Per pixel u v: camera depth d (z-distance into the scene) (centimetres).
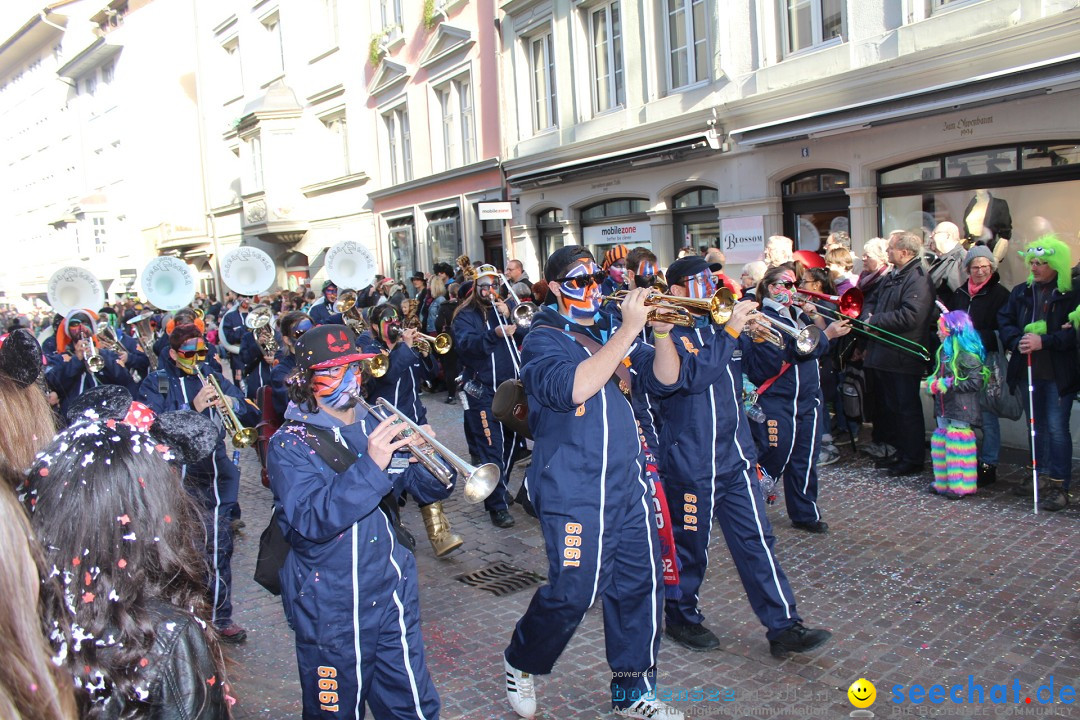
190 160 3127
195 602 167
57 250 4225
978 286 647
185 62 3139
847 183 970
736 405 404
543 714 370
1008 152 804
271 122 2303
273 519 300
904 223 912
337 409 298
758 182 1062
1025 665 380
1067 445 575
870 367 695
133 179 3334
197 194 3119
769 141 994
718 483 398
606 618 352
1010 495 611
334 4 2158
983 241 829
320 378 291
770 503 614
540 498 336
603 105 1355
